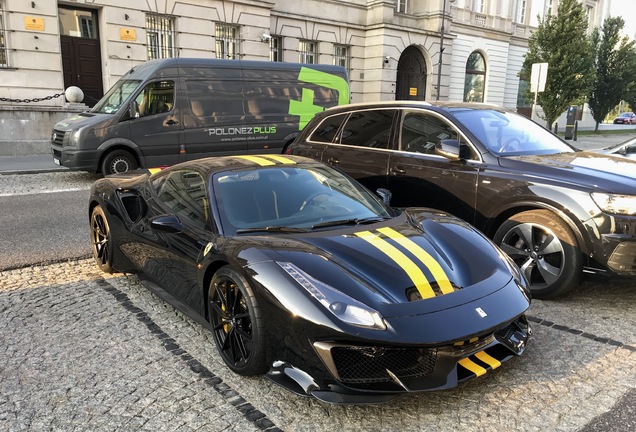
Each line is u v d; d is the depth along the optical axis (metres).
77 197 9.27
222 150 11.53
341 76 13.05
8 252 5.89
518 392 3.00
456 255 3.24
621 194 3.93
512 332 3.14
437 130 5.23
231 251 3.17
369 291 2.78
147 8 18.02
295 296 2.77
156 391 3.01
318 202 3.81
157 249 4.04
